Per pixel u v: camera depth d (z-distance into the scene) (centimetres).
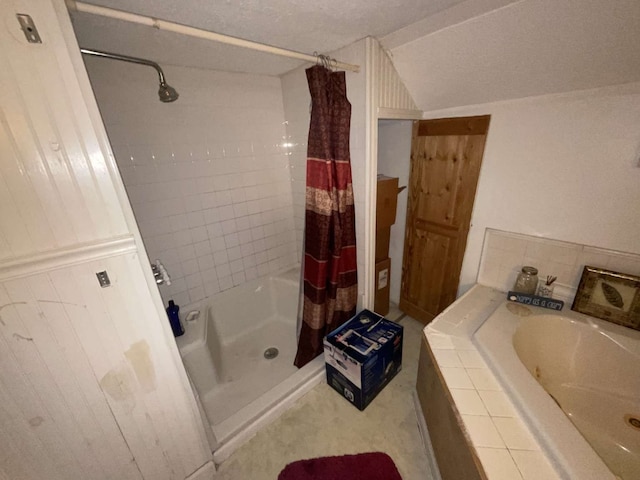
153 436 105
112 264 83
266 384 172
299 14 103
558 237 136
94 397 90
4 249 68
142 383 98
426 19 108
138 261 87
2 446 78
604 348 122
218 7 97
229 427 133
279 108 202
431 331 132
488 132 147
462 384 104
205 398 162
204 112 172
